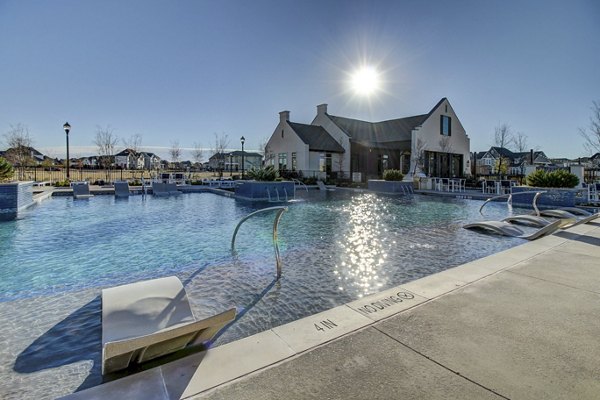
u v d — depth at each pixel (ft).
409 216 33.94
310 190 75.00
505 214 36.06
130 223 28.30
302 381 6.80
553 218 31.32
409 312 10.21
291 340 8.48
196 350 8.39
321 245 20.70
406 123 101.04
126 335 8.00
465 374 7.06
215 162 178.40
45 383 7.24
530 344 8.33
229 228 26.21
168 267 15.93
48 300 11.94
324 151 95.35
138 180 78.84
